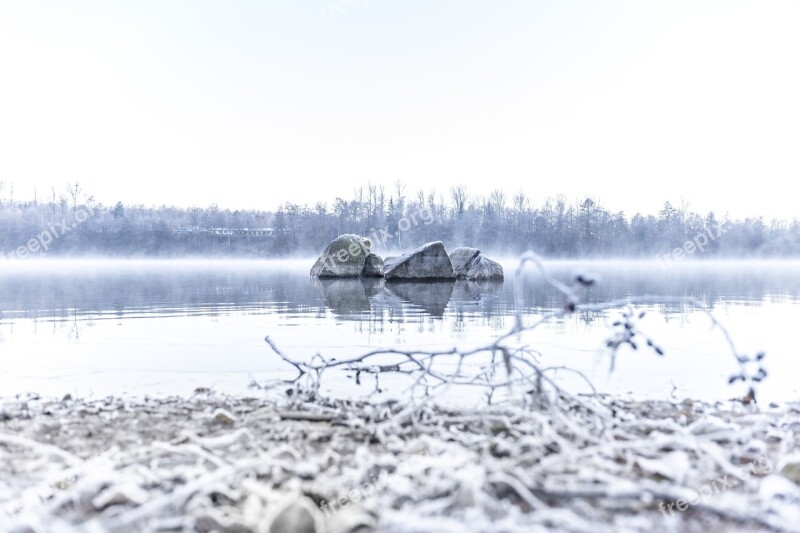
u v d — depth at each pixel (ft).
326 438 9.68
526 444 8.45
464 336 23.31
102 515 6.53
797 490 7.09
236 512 6.49
